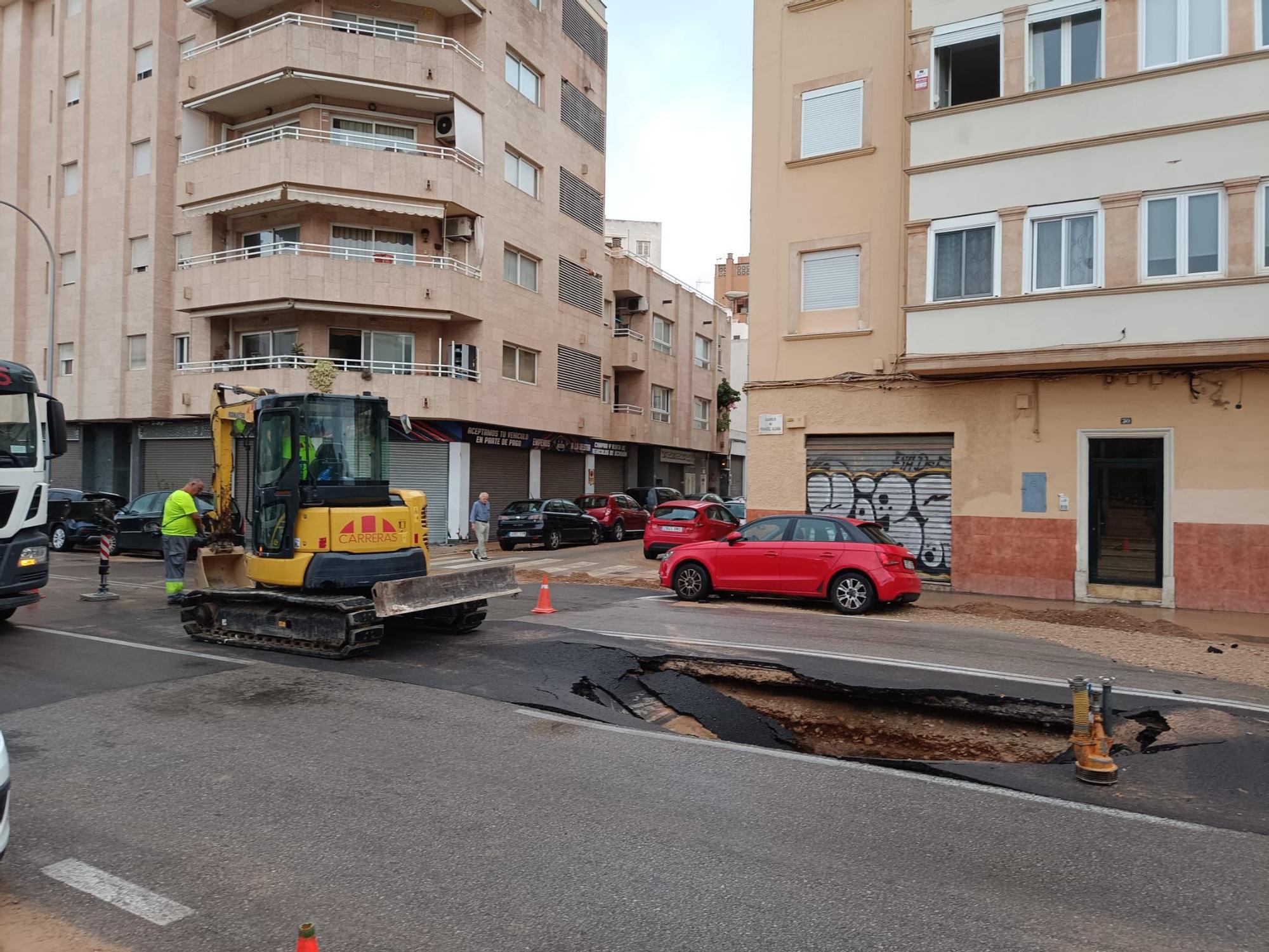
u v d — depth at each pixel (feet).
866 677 25.73
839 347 53.36
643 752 19.12
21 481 31.81
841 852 13.93
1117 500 45.42
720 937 11.17
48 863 13.28
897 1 52.39
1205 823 15.62
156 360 86.17
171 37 87.20
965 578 48.85
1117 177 43.21
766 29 56.65
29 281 96.17
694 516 65.05
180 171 82.12
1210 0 41.81
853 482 52.85
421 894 12.32
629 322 119.14
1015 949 10.98
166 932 11.24
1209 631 36.81
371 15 82.02
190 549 60.44
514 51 90.17
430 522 83.46
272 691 23.89
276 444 29.94
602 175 109.81
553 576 56.29
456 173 79.61
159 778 16.99
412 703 22.71
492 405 86.02
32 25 96.99
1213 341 40.68
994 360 45.62
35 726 20.36
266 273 76.02
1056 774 18.35
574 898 12.21
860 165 53.21
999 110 46.19
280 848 13.84
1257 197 40.37
